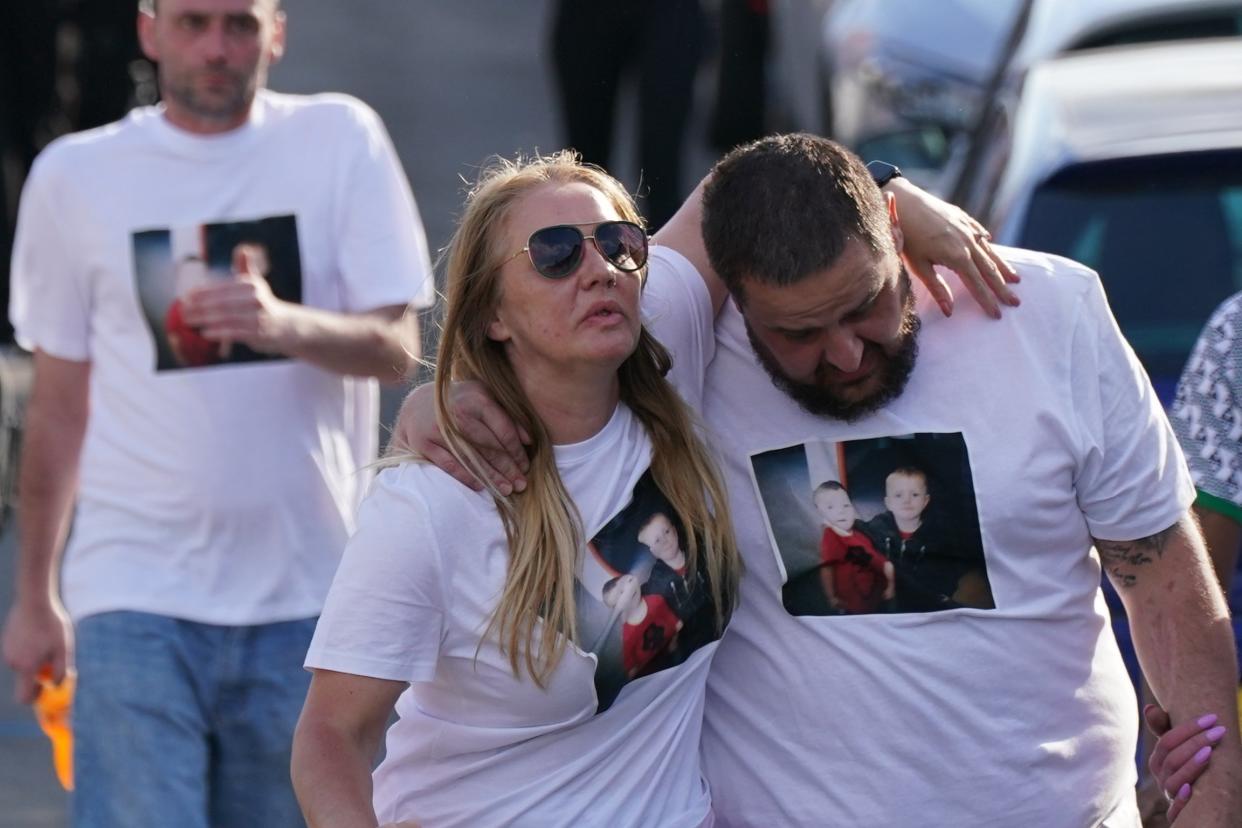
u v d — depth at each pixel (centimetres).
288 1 5062
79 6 2675
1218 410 1054
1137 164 1458
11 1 2600
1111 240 1442
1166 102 1538
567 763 904
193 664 1240
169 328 1266
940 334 980
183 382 1257
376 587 870
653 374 933
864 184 912
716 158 3294
